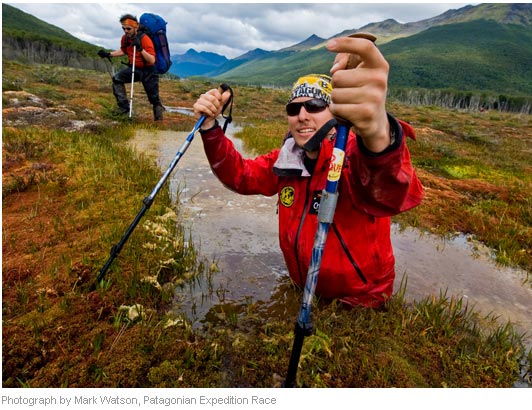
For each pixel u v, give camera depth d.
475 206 5.94
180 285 3.07
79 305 2.60
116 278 2.92
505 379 2.28
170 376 2.11
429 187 6.89
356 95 1.41
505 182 7.76
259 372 2.19
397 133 1.60
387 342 2.47
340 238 2.51
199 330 2.54
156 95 10.98
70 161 5.60
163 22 10.62
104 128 9.13
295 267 2.80
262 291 3.04
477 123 21.05
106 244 3.38
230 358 2.30
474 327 2.68
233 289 3.06
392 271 2.87
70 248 3.31
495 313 3.04
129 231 2.94
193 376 2.11
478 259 4.09
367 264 2.62
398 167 1.67
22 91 11.96
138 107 13.76
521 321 2.96
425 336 2.56
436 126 17.42
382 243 2.69
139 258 3.23
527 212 5.81
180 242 3.60
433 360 2.37
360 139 1.67
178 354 2.26
